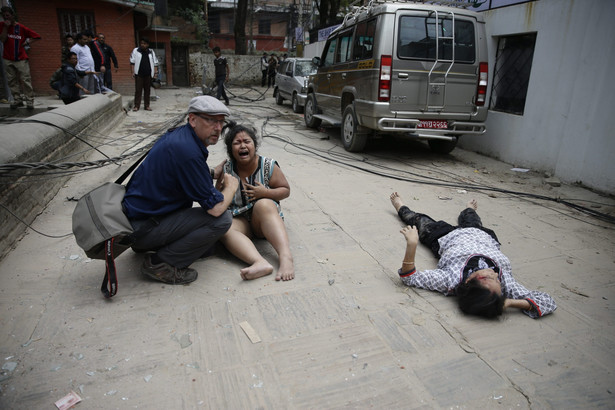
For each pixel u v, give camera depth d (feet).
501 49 23.52
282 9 129.08
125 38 50.26
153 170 8.52
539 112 20.62
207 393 6.66
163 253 9.37
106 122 26.25
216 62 44.68
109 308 8.68
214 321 8.43
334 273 10.47
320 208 14.93
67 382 6.75
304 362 7.41
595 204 16.30
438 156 24.07
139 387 6.73
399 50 19.47
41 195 13.71
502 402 6.72
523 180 19.58
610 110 17.13
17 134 12.92
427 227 12.10
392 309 9.07
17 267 10.09
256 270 9.76
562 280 10.63
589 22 17.69
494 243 10.58
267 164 10.71
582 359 7.77
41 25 45.01
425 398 6.72
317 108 29.89
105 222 8.13
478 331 8.46
